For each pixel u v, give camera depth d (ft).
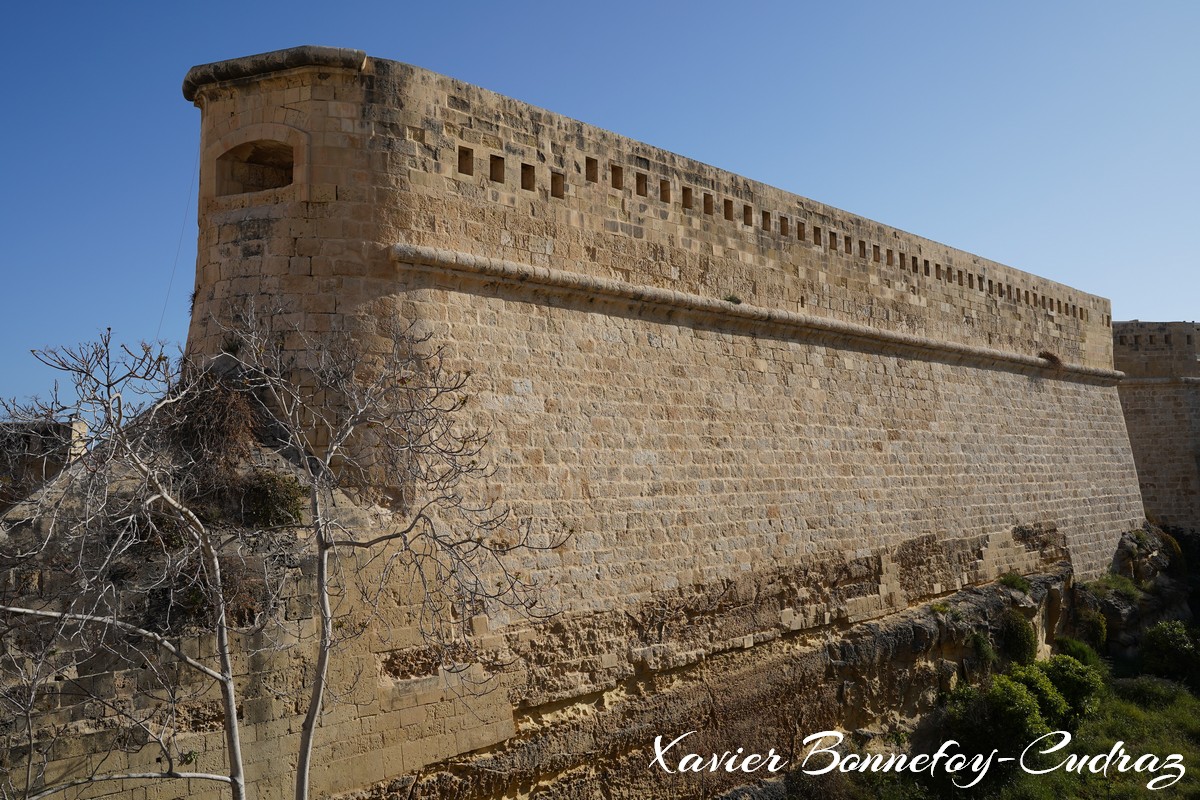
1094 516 116.47
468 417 54.70
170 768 35.55
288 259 53.06
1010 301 109.91
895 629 80.28
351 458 51.19
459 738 50.78
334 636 44.47
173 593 40.65
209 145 56.44
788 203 80.38
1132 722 91.71
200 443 47.52
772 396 75.51
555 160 62.34
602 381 62.64
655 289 66.64
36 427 41.14
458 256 55.62
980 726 79.41
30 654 38.58
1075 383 121.08
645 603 61.77
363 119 54.29
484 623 52.85
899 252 92.94
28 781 36.11
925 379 93.91
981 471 98.53
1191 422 143.13
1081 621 106.42
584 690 57.11
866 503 82.23
